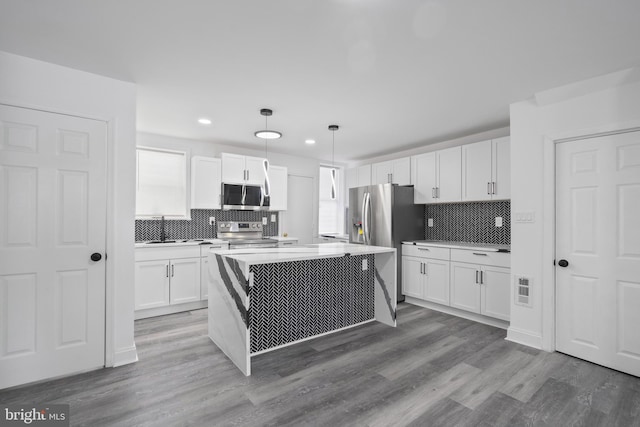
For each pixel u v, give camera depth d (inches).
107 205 94.3
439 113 128.3
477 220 163.2
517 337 114.3
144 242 154.5
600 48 78.2
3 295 80.7
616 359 92.8
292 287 111.3
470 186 150.5
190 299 151.3
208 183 170.1
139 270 138.5
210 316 116.0
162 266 144.1
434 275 155.7
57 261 87.1
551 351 105.7
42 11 64.0
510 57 83.1
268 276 105.4
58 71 87.3
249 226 195.5
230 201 175.0
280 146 189.9
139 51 80.4
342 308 126.6
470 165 150.6
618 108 91.5
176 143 169.8
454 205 173.2
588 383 85.7
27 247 83.4
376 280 137.8
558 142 105.2
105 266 94.0
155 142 162.9
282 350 106.8
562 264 103.3
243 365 90.3
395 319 129.7
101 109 93.4
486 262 133.9
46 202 85.8
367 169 208.7
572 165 102.0
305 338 115.0
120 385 83.3
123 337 96.3
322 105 119.3
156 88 103.2
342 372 91.4
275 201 194.5
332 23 68.5
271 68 89.8
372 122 140.9
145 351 105.5
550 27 69.5
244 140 174.9
